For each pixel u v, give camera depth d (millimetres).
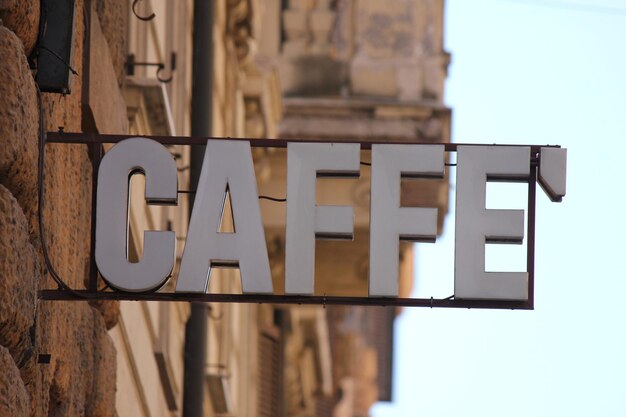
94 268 10758
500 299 10992
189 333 20719
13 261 9766
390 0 36688
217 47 26047
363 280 33438
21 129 9930
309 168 11062
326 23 36625
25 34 10453
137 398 17609
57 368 11430
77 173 12242
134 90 15898
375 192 11062
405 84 35938
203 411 20781
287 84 36156
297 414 47812
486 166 11102
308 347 46781
